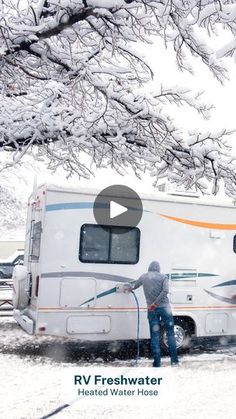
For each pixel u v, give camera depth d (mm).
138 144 8047
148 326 7324
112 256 7148
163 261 7504
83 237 6965
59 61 6875
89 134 7621
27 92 8203
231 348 8164
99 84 6859
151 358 7152
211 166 7918
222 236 8008
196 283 7703
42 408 4445
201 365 6410
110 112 7480
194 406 4551
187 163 7906
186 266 7652
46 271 6695
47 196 6793
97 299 6996
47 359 6777
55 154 8070
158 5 5812
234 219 8156
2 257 23984
